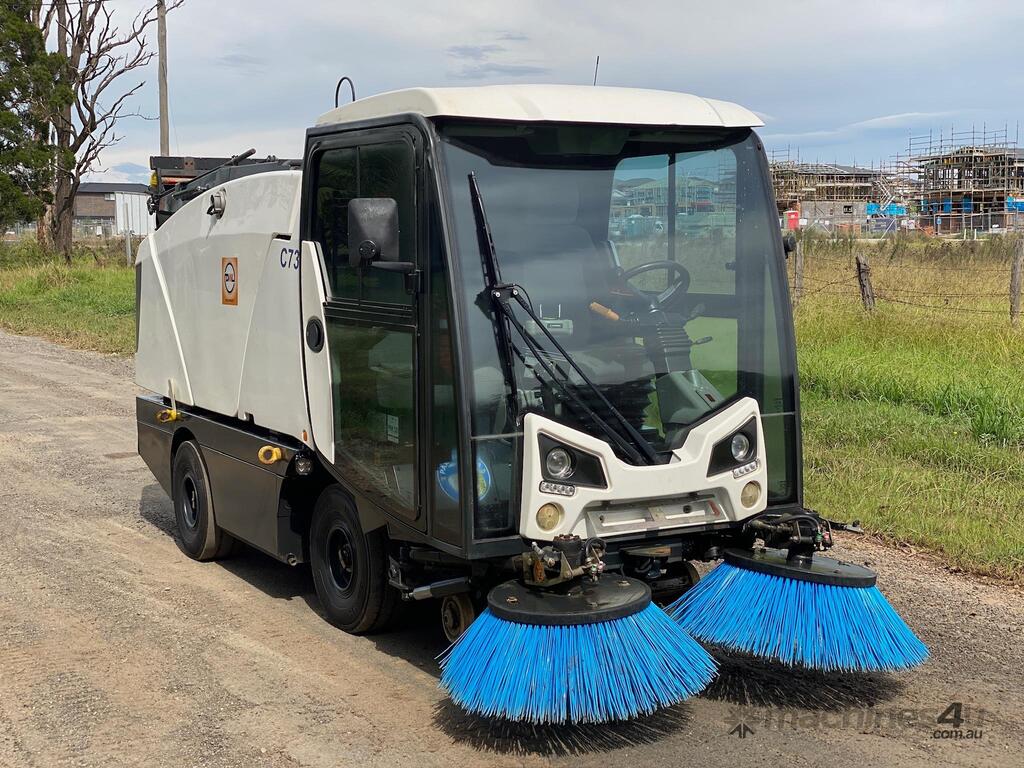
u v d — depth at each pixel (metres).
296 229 5.49
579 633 3.98
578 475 4.27
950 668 4.99
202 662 5.11
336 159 5.06
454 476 4.29
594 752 4.17
